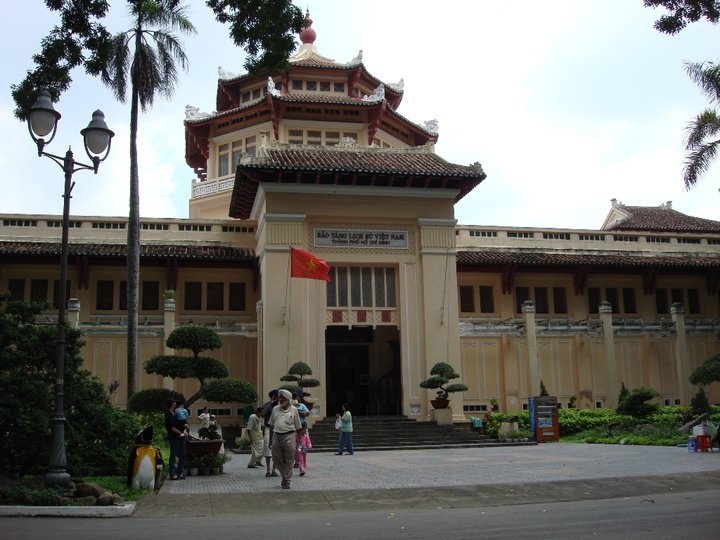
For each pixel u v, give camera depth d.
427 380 30.17
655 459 19.70
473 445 28.06
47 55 17.97
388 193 32.81
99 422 16.88
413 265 33.12
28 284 34.09
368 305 32.69
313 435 28.39
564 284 39.31
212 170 43.69
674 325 37.84
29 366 15.52
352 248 32.66
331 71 42.88
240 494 13.64
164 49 27.61
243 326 34.16
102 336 32.69
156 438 23.47
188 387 32.88
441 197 33.56
